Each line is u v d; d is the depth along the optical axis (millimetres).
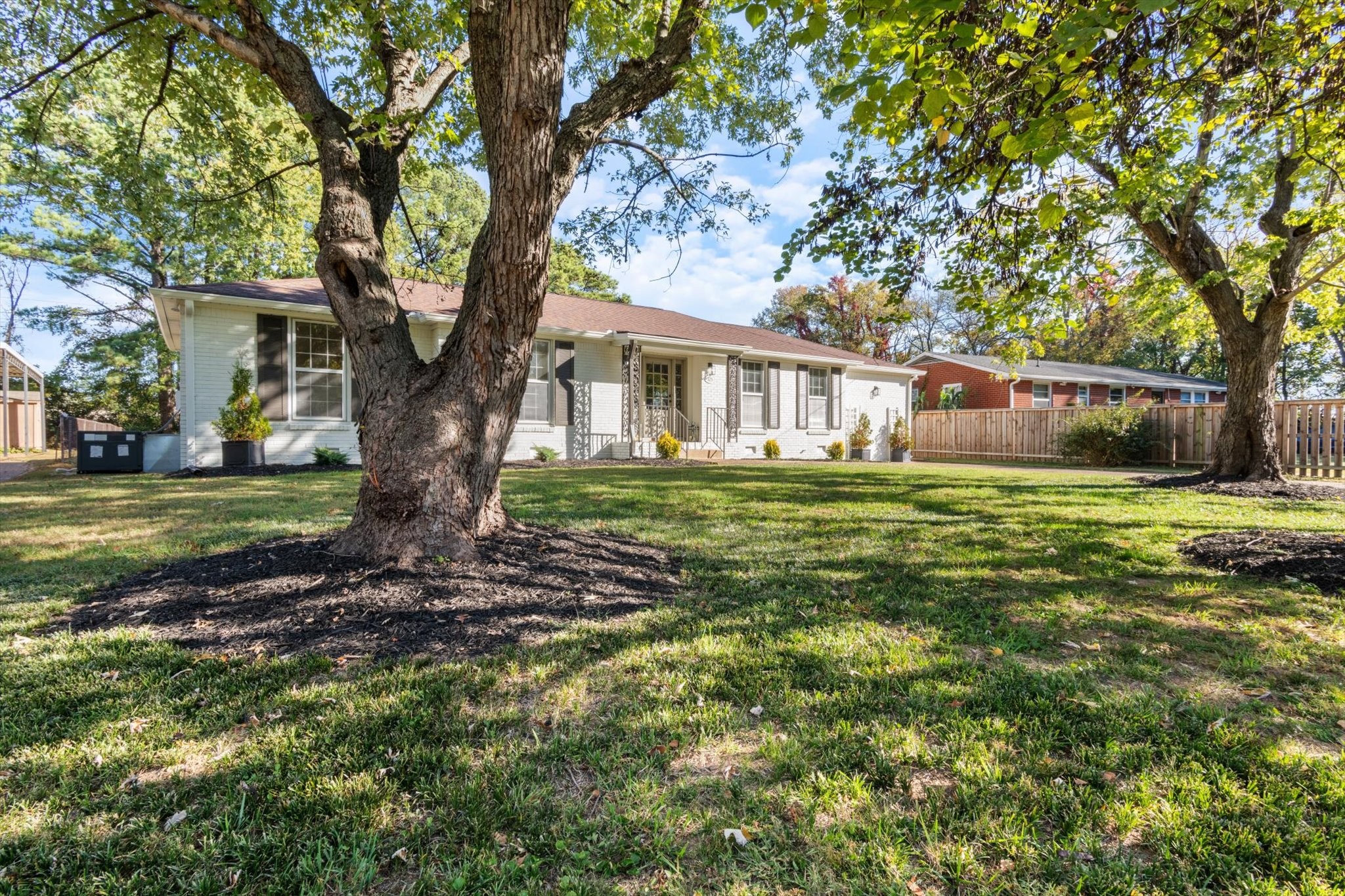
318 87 4211
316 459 11406
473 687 2525
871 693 2520
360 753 2047
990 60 3701
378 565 3715
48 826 1689
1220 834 1654
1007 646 3029
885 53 2828
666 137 7316
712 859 1604
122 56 6516
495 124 3463
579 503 7402
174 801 1791
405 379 4043
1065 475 12398
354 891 1480
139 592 3596
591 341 14750
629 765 2014
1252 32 3945
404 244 9469
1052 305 5992
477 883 1505
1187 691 2561
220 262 18938
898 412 21281
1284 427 12359
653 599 3768
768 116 6910
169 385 22438
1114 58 3504
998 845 1648
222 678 2576
